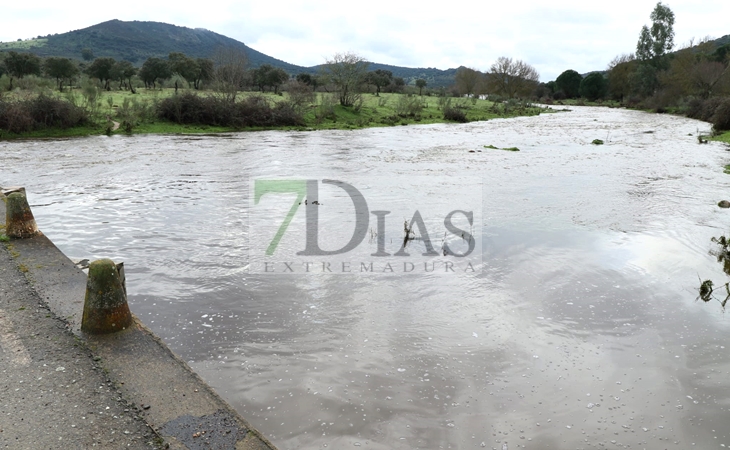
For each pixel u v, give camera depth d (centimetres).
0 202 1008
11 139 2894
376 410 502
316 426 477
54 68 6181
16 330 521
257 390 530
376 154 2588
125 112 3662
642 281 844
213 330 660
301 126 4244
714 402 523
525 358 607
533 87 9781
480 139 3528
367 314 715
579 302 763
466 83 9575
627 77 9262
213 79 4912
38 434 373
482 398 527
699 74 6228
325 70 5341
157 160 2231
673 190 1634
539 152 2750
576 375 573
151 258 927
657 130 4275
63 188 1577
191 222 1183
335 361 591
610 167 2164
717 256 969
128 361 473
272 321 688
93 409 404
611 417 500
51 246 778
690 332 673
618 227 1168
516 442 462
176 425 388
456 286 819
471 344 638
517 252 986
